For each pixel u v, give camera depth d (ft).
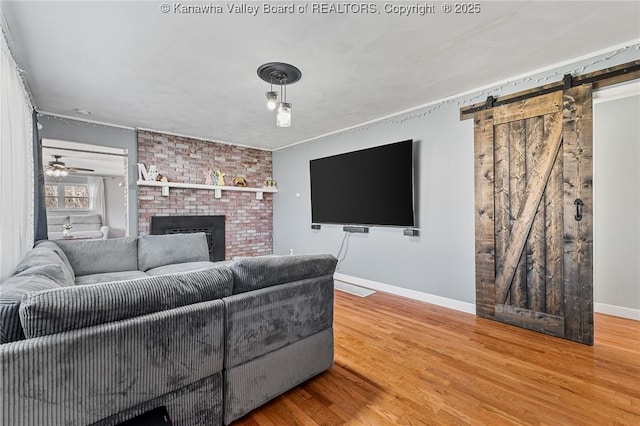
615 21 6.38
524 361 6.97
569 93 7.96
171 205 15.69
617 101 10.16
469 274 10.25
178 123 13.70
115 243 11.22
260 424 5.04
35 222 10.84
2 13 5.76
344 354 7.38
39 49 7.19
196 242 12.87
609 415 5.13
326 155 15.79
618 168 10.16
